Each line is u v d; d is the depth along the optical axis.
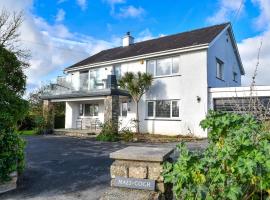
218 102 16.75
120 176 3.56
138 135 18.06
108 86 18.11
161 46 20.78
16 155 5.99
